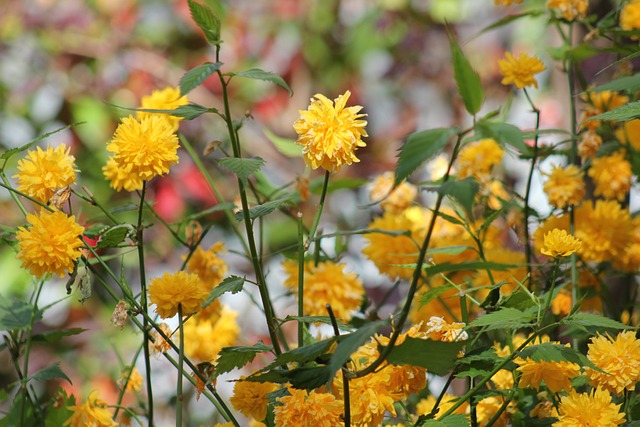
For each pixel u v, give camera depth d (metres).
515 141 1.34
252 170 1.49
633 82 1.61
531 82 1.74
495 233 1.84
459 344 1.39
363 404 1.48
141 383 1.74
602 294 1.76
